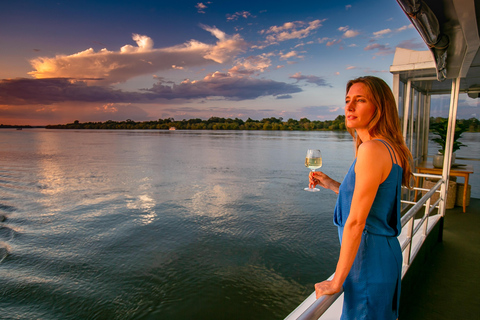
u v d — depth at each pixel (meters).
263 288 5.65
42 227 9.78
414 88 6.16
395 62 4.97
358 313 1.11
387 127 1.09
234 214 10.72
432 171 6.04
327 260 6.80
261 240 8.10
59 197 14.18
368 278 1.08
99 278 6.24
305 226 9.26
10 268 6.75
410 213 2.12
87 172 21.94
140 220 10.27
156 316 4.90
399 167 1.03
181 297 5.41
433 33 2.23
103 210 11.72
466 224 5.00
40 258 7.31
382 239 1.08
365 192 0.96
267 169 22.78
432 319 2.49
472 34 2.32
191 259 7.00
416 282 3.09
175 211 11.27
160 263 6.85
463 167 6.04
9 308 5.19
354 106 1.14
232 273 6.25
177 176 19.58
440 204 4.28
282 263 6.67
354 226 0.97
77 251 7.72
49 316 4.98
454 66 3.48
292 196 13.55
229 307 5.05
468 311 2.59
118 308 5.15
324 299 0.94
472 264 3.54
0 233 9.16
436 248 4.07
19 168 24.67
